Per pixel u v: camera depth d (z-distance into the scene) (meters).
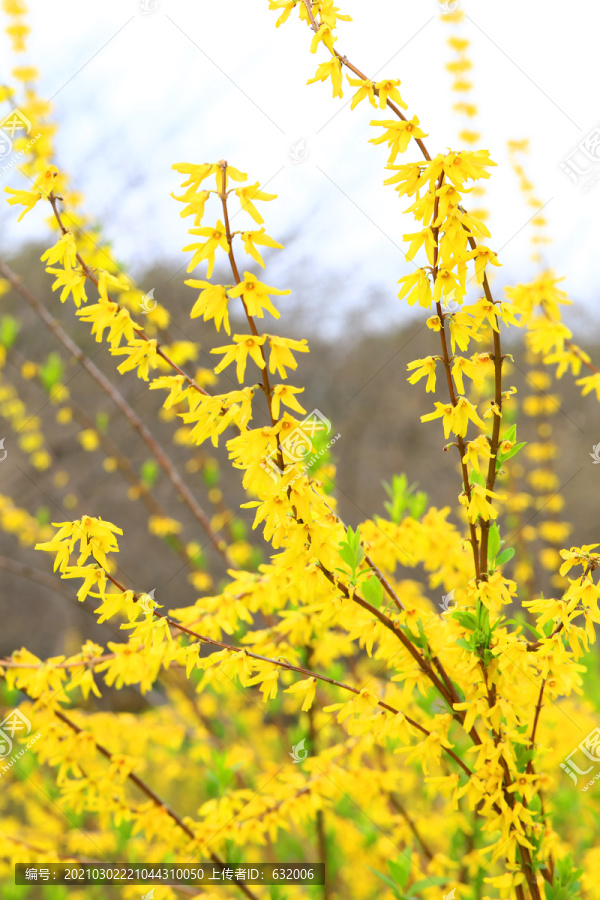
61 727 1.56
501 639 1.12
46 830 2.62
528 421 3.97
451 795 1.26
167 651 1.36
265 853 2.46
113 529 1.08
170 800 3.06
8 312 3.50
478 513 1.13
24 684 1.46
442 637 1.27
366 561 1.22
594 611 1.06
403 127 1.00
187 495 2.39
